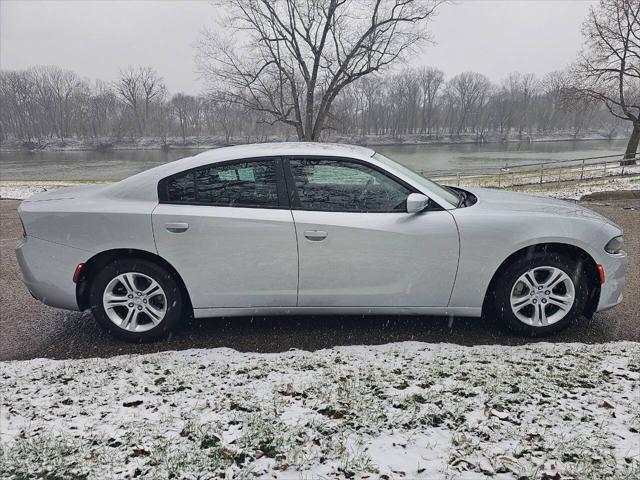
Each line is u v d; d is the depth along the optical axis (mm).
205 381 2531
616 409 2113
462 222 3055
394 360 2760
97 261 3186
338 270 3102
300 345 3162
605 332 3250
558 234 3029
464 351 2885
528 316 3203
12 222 8672
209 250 3080
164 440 1948
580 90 25359
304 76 26844
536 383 2383
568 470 1686
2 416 2211
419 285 3119
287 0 24656
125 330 3225
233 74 25719
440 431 1965
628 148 25734
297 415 2121
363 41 25562
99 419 2152
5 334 3492
